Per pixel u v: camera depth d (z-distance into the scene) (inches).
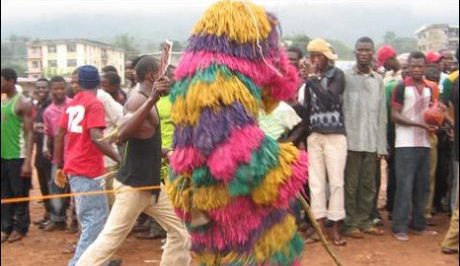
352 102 271.9
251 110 128.9
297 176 132.5
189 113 128.6
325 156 265.7
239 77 128.9
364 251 261.0
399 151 273.3
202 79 127.4
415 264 244.4
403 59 346.9
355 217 281.6
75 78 293.9
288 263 138.3
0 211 293.7
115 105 253.3
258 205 132.6
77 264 187.2
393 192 305.3
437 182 319.6
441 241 274.5
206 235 136.9
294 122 257.8
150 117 189.8
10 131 286.5
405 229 277.3
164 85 175.5
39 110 333.4
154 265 252.2
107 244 188.4
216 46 130.2
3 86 284.2
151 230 292.4
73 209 310.0
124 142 188.5
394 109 272.7
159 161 193.6
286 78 140.3
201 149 126.5
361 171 279.0
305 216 272.4
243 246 133.7
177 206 140.3
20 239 297.6
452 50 377.1
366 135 272.5
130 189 189.0
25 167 285.1
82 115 218.2
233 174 124.9
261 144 127.0
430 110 265.7
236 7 132.6
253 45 131.7
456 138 240.7
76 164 216.7
